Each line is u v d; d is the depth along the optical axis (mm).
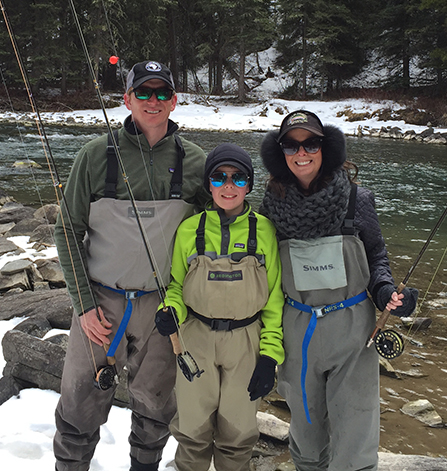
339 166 1884
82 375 2018
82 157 2004
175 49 33594
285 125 1848
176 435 2055
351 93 32281
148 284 2004
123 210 1978
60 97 29031
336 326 1885
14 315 3635
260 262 1942
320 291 1902
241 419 1990
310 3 30062
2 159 13477
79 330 2045
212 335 1938
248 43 31844
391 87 31359
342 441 1889
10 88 29484
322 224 1868
